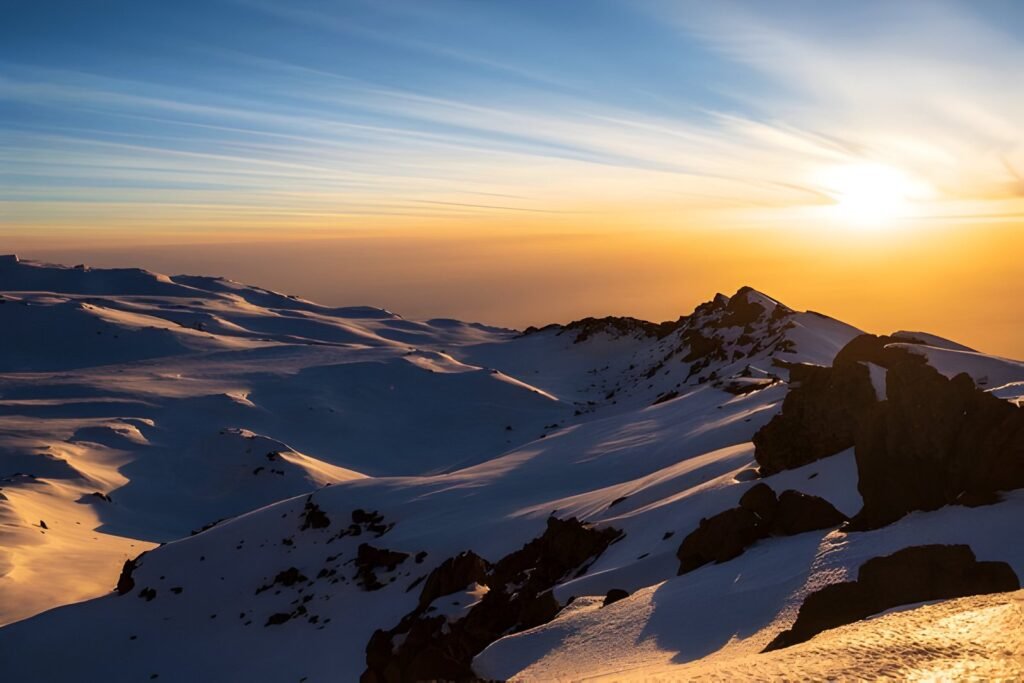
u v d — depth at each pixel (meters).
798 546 32.66
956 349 74.88
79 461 172.50
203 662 72.50
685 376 194.62
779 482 45.88
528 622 40.81
